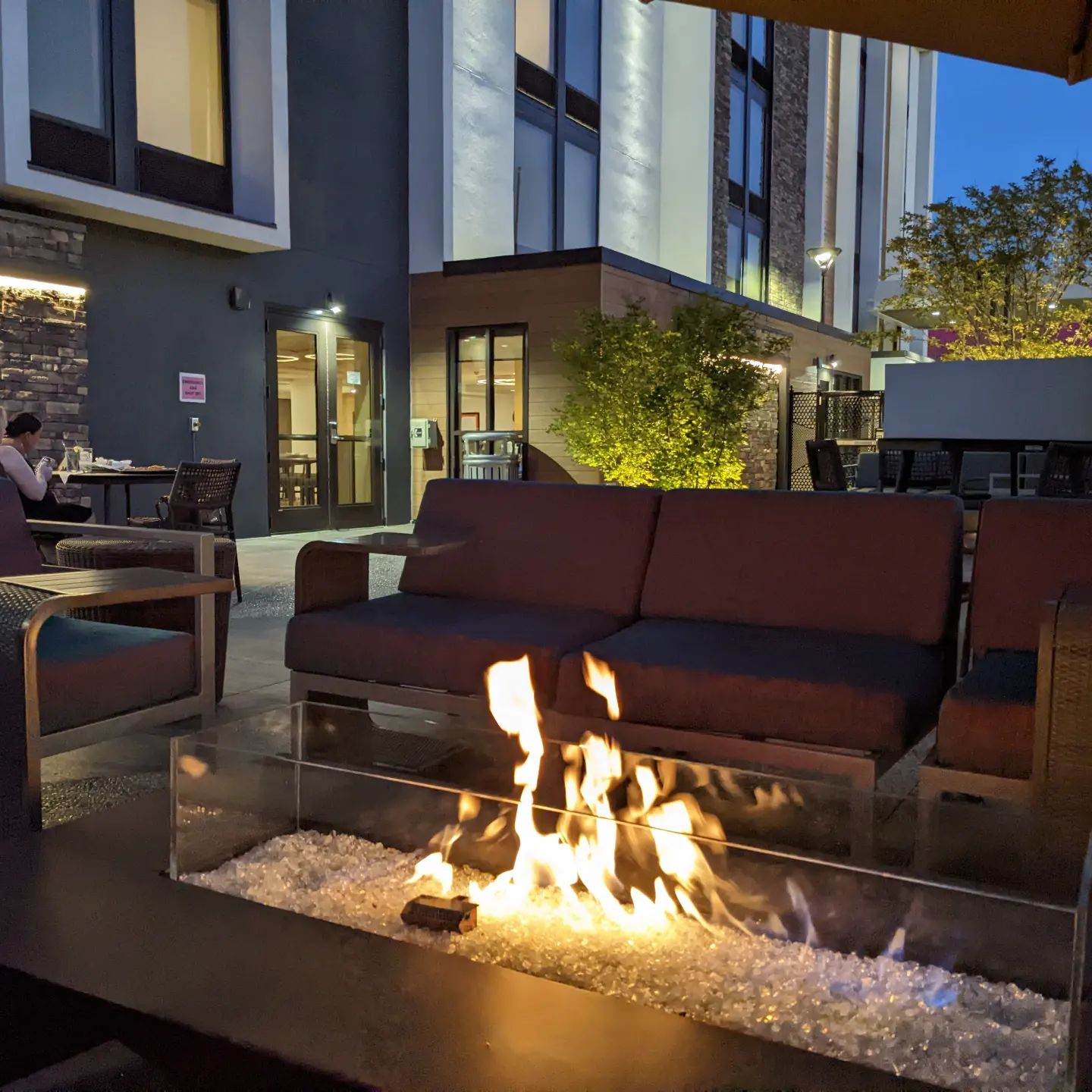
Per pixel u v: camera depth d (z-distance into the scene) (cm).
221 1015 104
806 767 201
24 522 277
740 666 210
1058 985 126
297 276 952
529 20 1207
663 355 798
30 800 189
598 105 1343
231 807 161
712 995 124
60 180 699
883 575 244
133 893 134
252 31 862
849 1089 93
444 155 1058
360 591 293
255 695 335
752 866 135
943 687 226
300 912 143
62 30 750
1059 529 227
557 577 285
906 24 260
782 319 1462
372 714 181
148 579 220
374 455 1062
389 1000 107
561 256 999
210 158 872
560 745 171
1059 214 1132
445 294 1070
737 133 1606
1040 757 159
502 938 137
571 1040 100
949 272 1195
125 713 228
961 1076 110
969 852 175
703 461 793
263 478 927
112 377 787
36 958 116
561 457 1020
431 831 157
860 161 2145
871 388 1995
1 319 708
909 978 129
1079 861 156
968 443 677
